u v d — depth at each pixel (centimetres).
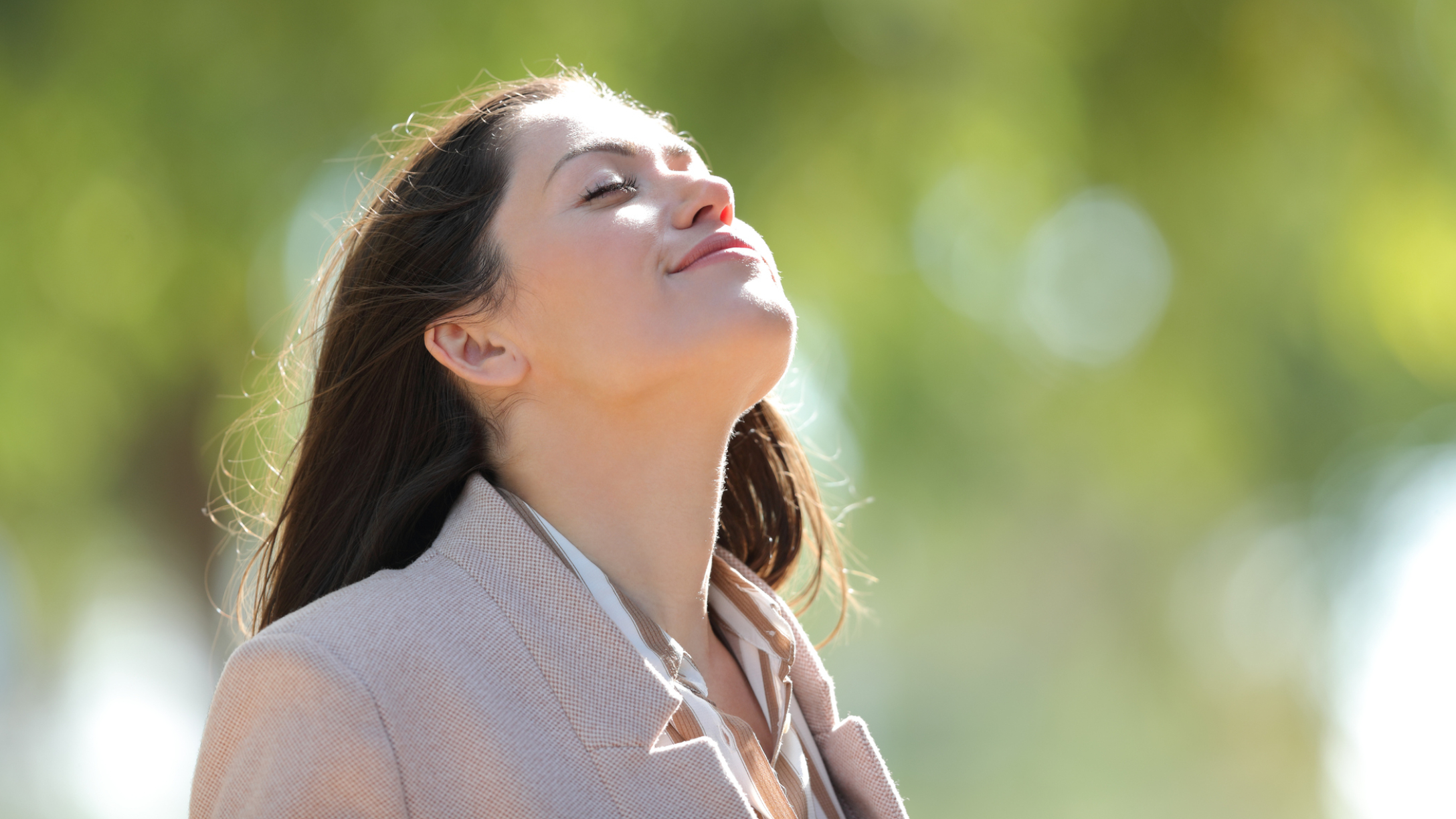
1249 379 2155
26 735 2742
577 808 381
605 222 448
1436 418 2373
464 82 1362
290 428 553
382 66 1373
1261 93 1747
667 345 435
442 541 430
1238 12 1705
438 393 473
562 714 394
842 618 601
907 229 1761
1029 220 1872
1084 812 4625
